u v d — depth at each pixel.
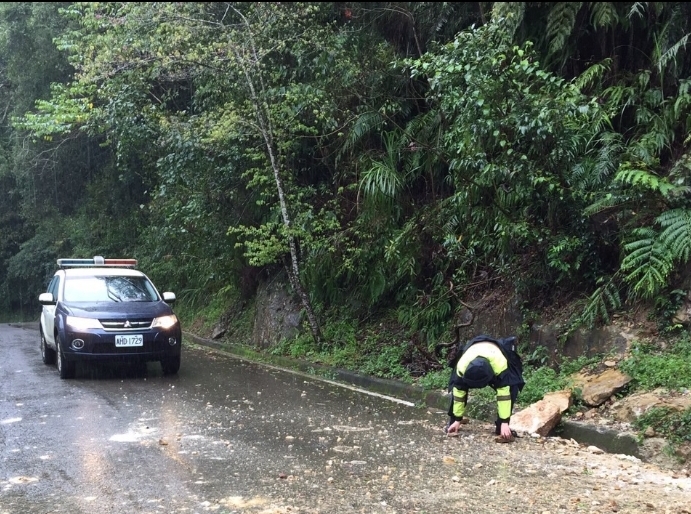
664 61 8.10
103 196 24.64
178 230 15.48
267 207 13.72
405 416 7.74
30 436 6.71
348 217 12.63
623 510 4.65
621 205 7.94
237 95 12.74
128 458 5.93
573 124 7.88
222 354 14.07
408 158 11.32
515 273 9.51
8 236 31.38
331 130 12.28
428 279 11.48
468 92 7.84
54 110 16.03
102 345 9.81
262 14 12.20
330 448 6.28
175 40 12.30
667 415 6.29
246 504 4.80
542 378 8.01
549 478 5.39
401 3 11.88
